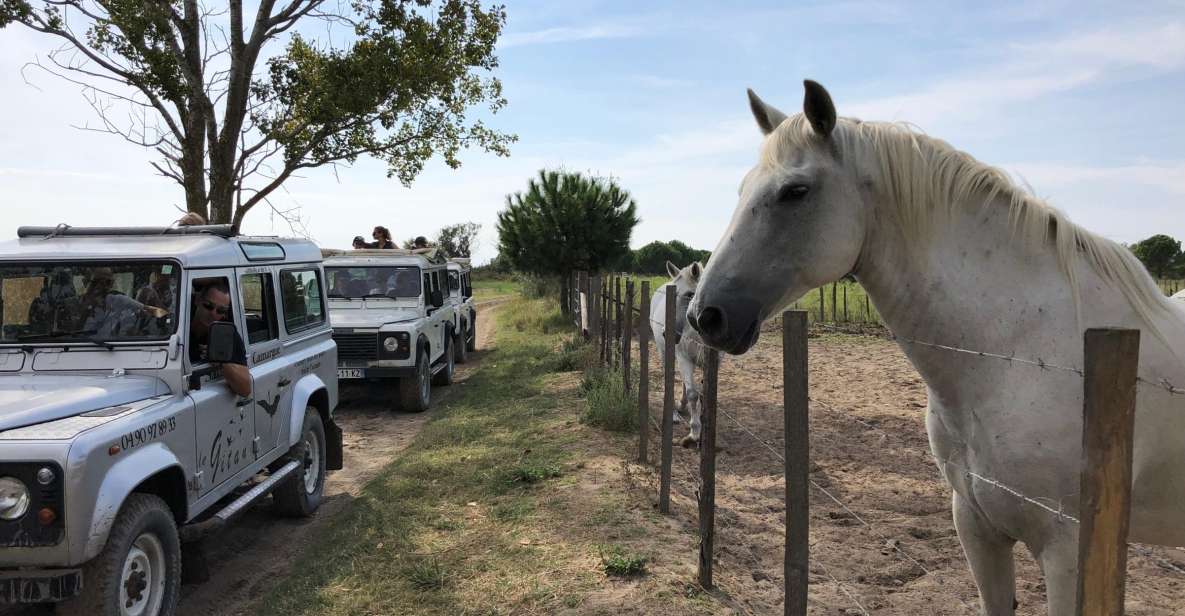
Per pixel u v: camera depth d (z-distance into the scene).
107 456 3.32
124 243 4.54
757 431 7.57
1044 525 2.08
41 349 4.09
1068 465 2.01
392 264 10.95
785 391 2.68
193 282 4.43
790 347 2.64
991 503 2.20
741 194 2.41
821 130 2.23
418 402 9.66
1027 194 2.26
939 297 2.23
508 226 20.97
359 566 4.51
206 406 4.27
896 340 2.40
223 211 11.55
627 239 20.44
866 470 6.23
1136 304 2.09
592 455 6.60
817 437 7.30
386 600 4.04
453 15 12.38
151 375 4.07
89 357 4.07
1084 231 2.19
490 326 22.70
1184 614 3.65
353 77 11.67
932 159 2.25
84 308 4.21
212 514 4.56
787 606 2.76
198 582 4.32
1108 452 1.38
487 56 13.04
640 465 6.29
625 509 5.17
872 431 7.51
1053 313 2.10
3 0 9.88
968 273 2.20
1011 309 2.14
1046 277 2.14
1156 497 2.10
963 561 4.38
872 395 9.39
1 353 4.05
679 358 7.26
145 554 3.66
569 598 3.86
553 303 25.08
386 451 7.86
